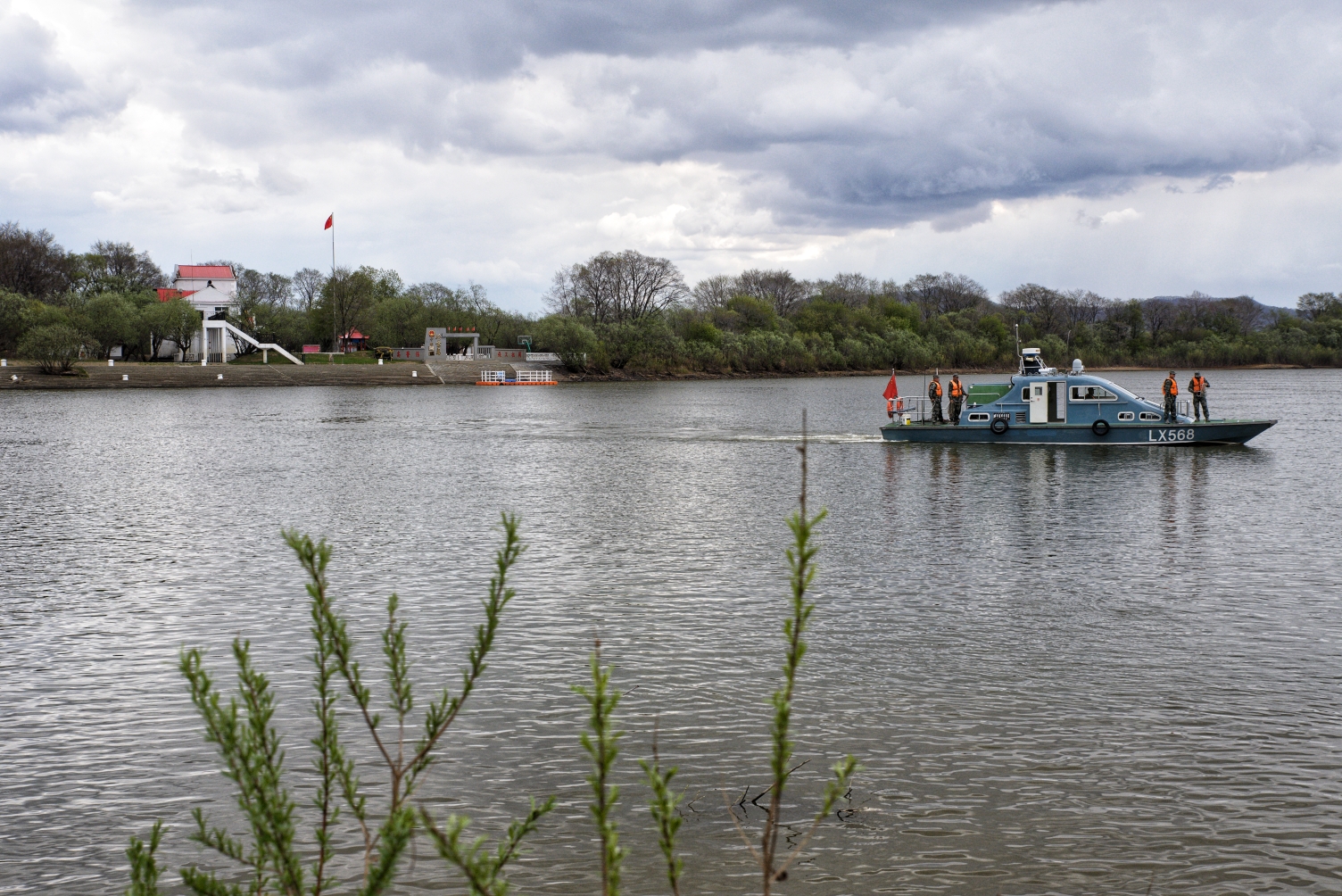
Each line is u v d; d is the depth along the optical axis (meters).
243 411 77.12
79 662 15.64
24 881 9.61
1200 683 14.41
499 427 62.91
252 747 6.07
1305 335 168.25
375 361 135.50
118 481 36.81
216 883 6.26
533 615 18.06
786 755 5.60
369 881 5.43
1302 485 34.16
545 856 9.93
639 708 13.59
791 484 35.69
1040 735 12.62
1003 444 48.22
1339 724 12.88
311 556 6.39
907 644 16.28
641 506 30.66
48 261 146.88
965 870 9.66
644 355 143.75
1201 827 10.38
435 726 6.46
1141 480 35.62
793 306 197.88
